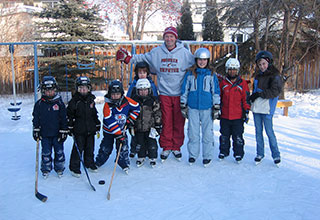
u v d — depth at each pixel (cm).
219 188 361
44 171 384
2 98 1133
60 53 1094
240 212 305
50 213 302
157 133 420
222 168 425
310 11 896
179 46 441
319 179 388
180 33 1595
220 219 292
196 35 1922
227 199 333
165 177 394
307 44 1179
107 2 1677
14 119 741
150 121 423
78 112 388
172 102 448
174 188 361
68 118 389
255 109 428
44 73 1077
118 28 1959
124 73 1172
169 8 1695
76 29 1088
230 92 429
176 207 315
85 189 358
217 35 1451
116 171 416
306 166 432
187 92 432
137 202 326
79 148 390
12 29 1534
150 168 427
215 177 394
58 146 388
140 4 1766
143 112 419
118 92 388
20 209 309
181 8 1550
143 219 291
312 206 318
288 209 312
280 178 390
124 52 475
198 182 378
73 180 384
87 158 404
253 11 955
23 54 1498
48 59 989
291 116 816
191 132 433
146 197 337
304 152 493
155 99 424
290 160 456
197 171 415
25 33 1508
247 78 1187
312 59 1273
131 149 463
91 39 1116
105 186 366
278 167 428
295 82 1282
